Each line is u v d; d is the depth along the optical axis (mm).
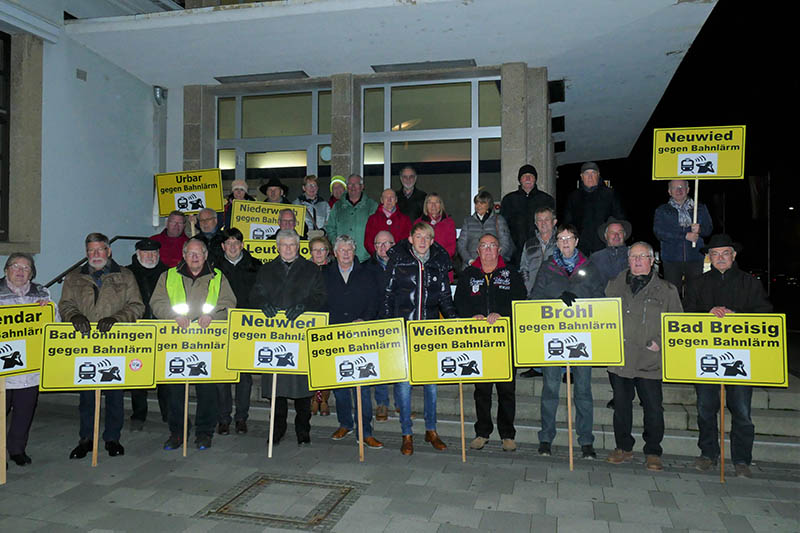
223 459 4715
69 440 5242
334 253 5328
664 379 4430
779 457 4719
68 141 7707
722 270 4539
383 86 8672
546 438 4855
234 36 7402
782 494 4035
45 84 7375
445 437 5383
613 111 10797
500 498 3943
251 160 9234
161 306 4945
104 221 8320
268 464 4598
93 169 8109
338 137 8461
